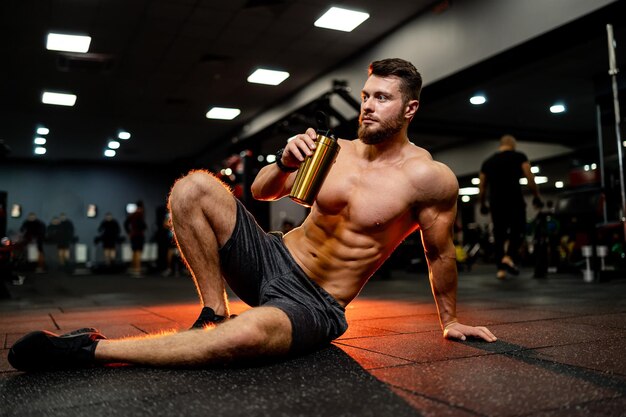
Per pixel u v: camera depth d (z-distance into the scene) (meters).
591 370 1.46
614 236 7.01
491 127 13.30
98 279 10.22
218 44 8.71
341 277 1.83
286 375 1.41
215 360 1.43
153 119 13.25
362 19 7.92
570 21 5.70
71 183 18.92
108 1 7.12
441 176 1.77
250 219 1.85
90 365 1.53
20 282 8.27
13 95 11.15
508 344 1.90
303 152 1.64
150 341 1.49
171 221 1.79
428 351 1.77
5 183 18.20
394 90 1.73
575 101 11.13
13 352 1.45
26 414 1.11
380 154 1.82
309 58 9.44
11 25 7.79
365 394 1.22
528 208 22.23
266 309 1.52
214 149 16.19
